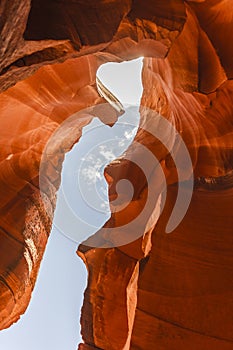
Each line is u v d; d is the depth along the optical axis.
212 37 7.91
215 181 8.43
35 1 6.96
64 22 7.17
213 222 8.10
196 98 8.55
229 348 7.27
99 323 10.18
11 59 6.78
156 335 7.61
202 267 7.83
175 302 7.70
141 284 7.96
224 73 7.82
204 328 7.45
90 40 7.42
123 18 7.70
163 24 7.82
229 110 8.27
